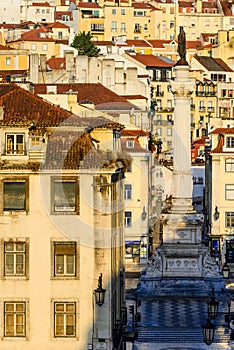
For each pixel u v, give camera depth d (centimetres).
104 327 9288
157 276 16300
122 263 10719
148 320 13900
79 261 9294
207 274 16488
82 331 9294
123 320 10638
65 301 9294
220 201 19300
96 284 9294
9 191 9281
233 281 17400
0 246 9281
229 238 19350
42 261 9288
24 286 9281
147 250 17650
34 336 9288
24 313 9294
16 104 10256
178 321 13700
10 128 9275
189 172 17088
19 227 9281
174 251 16512
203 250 16588
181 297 15912
